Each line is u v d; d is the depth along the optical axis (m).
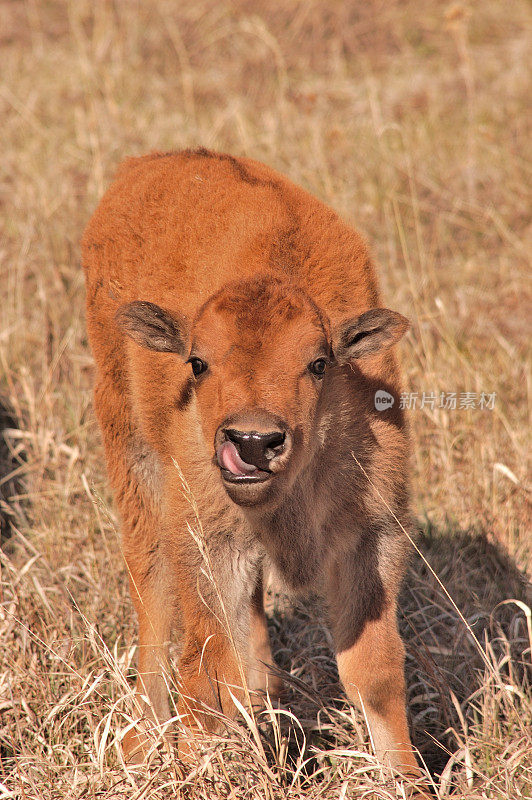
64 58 41.88
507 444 21.66
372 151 32.72
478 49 42.00
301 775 14.09
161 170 17.55
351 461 13.98
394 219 29.09
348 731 15.48
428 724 15.88
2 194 31.42
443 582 18.34
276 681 16.50
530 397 22.64
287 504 13.82
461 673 16.58
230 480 11.99
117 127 34.72
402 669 14.29
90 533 19.30
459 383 22.62
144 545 16.64
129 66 41.31
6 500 21.42
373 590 14.42
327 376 13.59
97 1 46.75
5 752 15.33
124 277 16.50
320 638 17.64
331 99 38.34
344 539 14.47
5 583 17.02
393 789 13.34
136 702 14.33
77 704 15.23
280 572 14.54
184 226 15.70
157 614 16.48
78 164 32.50
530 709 15.01
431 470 21.36
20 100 37.72
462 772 14.27
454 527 19.81
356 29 44.41
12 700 15.53
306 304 13.01
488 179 31.97
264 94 39.06
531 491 20.52
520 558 19.06
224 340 12.73
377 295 15.39
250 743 13.29
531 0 45.19
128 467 16.70
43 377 23.80
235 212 15.24
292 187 16.16
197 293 14.51
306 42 43.41
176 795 12.91
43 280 26.38
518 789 13.44
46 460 21.78
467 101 37.31
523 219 30.52
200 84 39.84
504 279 27.80
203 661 14.06
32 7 47.50
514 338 25.55
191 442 13.77
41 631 16.91
